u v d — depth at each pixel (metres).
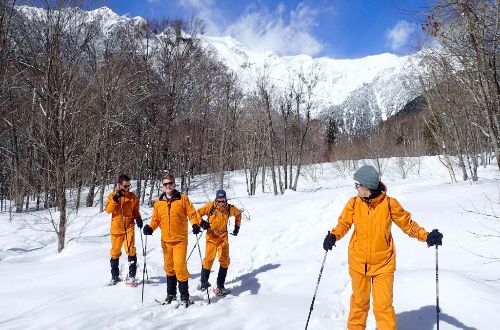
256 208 14.05
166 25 28.44
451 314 4.58
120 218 7.12
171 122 28.55
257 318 4.99
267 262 8.01
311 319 4.79
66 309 5.79
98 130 16.00
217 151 36.22
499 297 4.80
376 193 4.10
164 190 6.16
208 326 4.85
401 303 5.06
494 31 6.24
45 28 12.81
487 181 17.23
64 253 10.09
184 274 5.93
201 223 6.18
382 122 60.25
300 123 32.69
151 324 4.96
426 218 9.07
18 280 7.59
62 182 11.36
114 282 6.96
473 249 6.83
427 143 47.56
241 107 34.91
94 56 19.22
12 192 22.67
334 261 7.35
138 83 24.53
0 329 5.22
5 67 15.25
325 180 38.12
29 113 16.55
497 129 7.50
